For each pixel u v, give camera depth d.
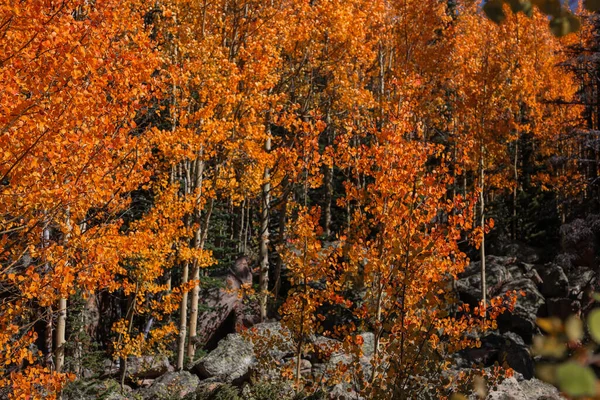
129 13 7.20
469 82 19.19
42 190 5.34
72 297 12.96
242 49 11.77
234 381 11.69
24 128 4.99
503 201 25.34
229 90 10.95
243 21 13.28
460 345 7.59
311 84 17.70
